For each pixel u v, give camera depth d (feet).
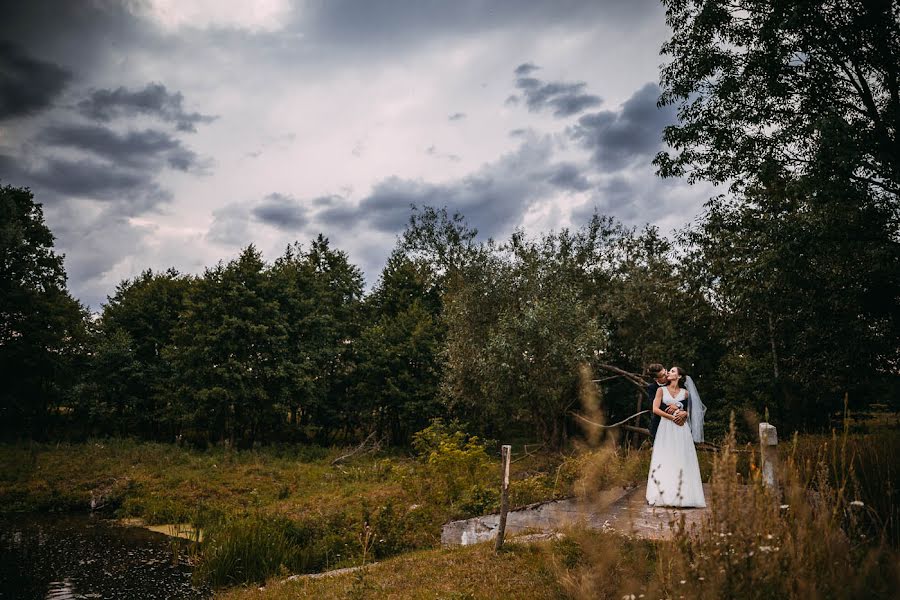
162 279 142.61
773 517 12.50
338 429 144.25
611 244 106.42
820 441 24.67
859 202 52.21
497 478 55.52
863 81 55.72
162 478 79.82
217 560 37.63
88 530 58.29
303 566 38.73
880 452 22.17
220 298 118.93
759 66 56.49
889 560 13.01
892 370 58.49
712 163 61.26
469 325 92.12
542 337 76.95
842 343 57.77
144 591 35.99
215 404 113.29
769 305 61.67
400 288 154.10
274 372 117.91
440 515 45.34
